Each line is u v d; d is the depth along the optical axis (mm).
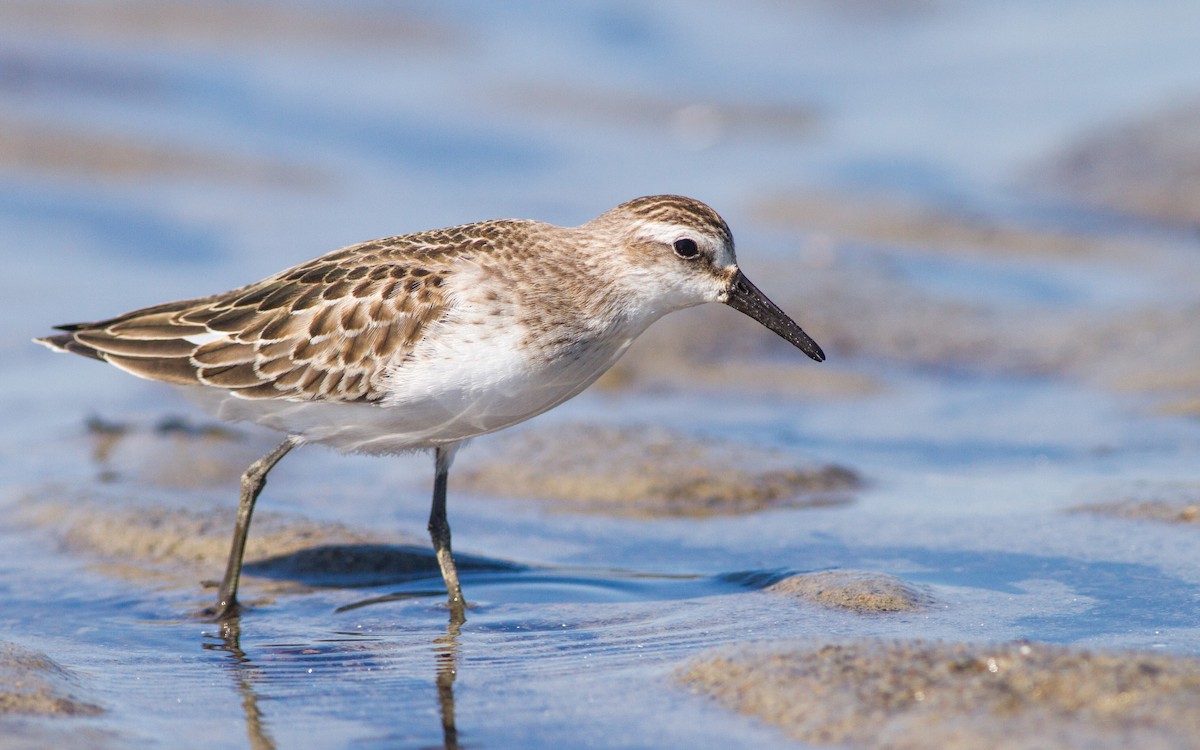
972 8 35438
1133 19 32969
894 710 7465
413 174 24688
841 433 15242
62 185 22453
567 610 10250
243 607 10531
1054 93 28922
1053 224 22891
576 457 13695
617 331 10672
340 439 10734
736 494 13039
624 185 24500
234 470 13891
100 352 10695
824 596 10070
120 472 13750
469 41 32500
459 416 10391
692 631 9547
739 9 35719
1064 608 9797
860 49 33281
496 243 10398
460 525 12430
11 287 18641
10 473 13742
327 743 7879
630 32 33688
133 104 26312
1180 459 13734
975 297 19688
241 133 25594
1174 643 8977
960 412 15883
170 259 19953
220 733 8016
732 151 26719
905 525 12102
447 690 8648
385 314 10164
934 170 25578
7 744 7473
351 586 11016
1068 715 7152
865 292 19359
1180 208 23000
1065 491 12875
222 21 31703
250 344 10375
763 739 7477
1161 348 17000
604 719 8000
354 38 31922
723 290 10922
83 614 10414
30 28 29641
